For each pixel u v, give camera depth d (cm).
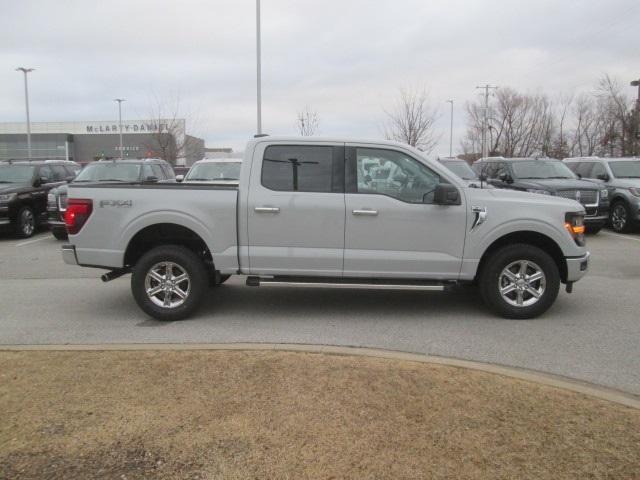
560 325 592
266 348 489
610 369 464
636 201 1320
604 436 331
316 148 595
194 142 5350
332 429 339
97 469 302
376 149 595
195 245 642
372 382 408
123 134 7619
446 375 424
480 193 604
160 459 310
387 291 752
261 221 593
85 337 557
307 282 604
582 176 1555
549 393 392
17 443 327
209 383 407
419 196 595
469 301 696
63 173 1580
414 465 301
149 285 613
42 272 905
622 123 3584
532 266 605
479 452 313
